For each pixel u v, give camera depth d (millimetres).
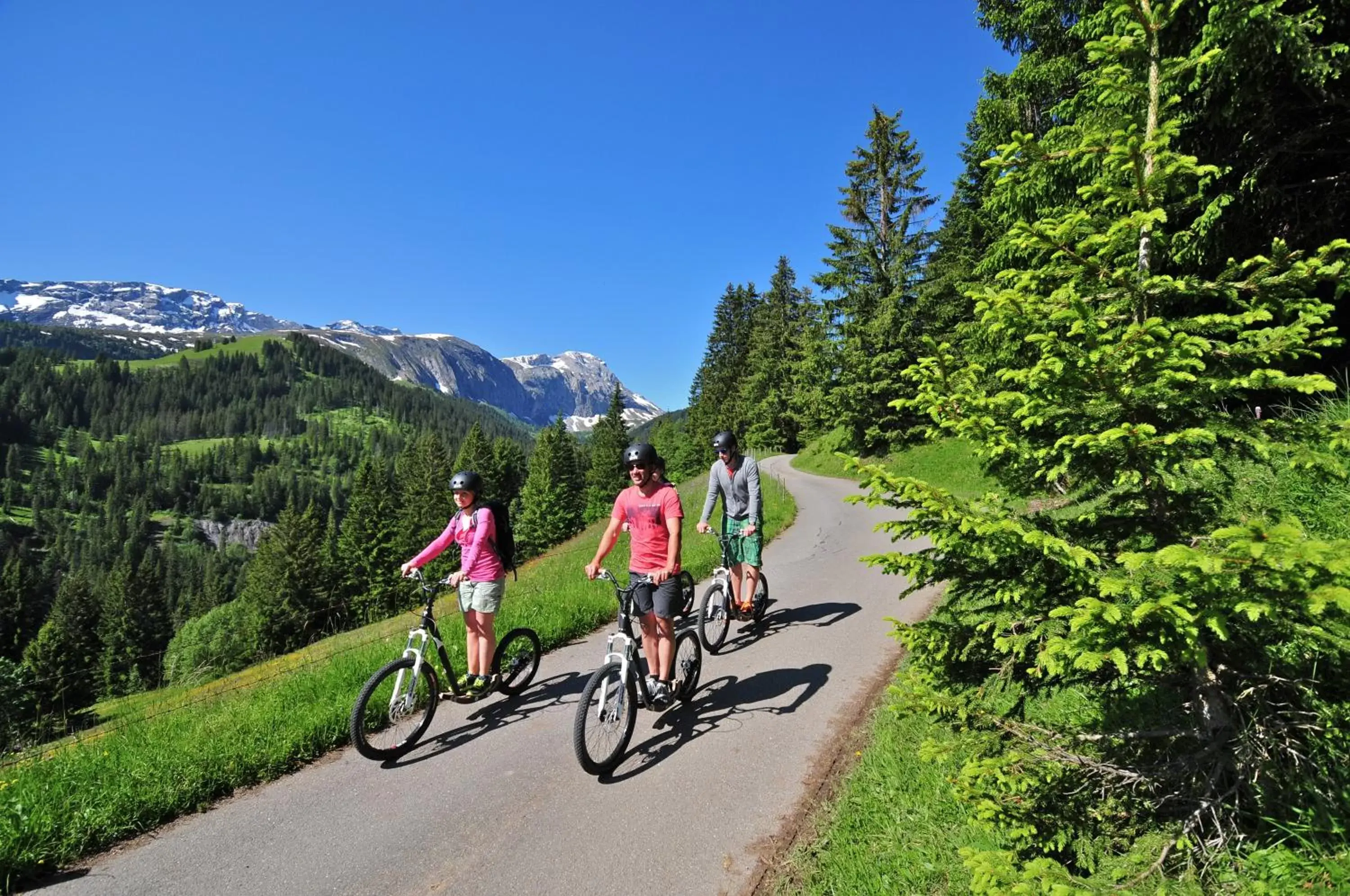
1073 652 2100
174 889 3355
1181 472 2496
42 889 3404
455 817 3846
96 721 6324
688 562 10602
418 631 5121
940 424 2891
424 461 73750
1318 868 2031
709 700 5293
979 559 2641
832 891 2926
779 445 56688
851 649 6199
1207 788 2367
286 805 4125
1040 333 2627
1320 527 3941
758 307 67062
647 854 3363
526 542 53719
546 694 5812
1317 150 6637
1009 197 3348
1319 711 2369
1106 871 2383
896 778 3613
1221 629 1864
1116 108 3057
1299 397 5914
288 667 7504
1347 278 2283
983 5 12227
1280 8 5508
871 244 29125
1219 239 7105
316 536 57281
